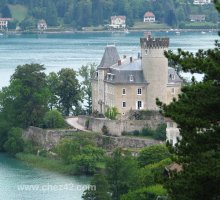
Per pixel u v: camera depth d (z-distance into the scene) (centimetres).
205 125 14625
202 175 14438
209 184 14525
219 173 14362
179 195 14738
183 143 14950
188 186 14638
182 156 15175
